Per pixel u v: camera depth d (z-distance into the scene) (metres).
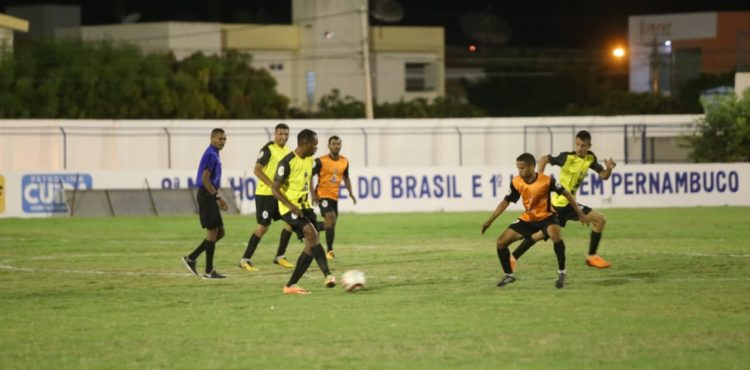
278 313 21.47
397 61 118.50
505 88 129.88
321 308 22.05
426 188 59.62
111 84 94.94
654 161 76.38
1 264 31.98
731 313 21.03
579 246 36.06
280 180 24.28
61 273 29.44
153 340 18.69
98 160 73.62
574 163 27.08
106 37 112.50
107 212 58.97
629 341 18.19
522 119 77.75
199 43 111.81
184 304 22.98
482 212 58.16
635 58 126.44
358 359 16.91
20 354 17.58
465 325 19.78
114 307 22.67
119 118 94.81
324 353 17.38
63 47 95.50
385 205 59.22
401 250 35.44
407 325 19.84
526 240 25.05
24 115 90.81
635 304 22.22
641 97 110.81
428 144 77.31
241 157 74.75
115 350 17.83
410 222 50.12
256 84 104.00
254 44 113.69
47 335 19.30
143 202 59.91
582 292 24.09
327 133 76.38
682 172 61.53
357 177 58.94
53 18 119.81
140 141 74.56
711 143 71.00
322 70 114.94
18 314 21.78
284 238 29.95
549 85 129.50
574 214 27.20
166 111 96.50
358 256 33.44
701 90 109.19
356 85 115.62
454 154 77.44
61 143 72.88
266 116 102.69
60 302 23.55
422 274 28.12
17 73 92.19
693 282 25.86
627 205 60.88
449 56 137.12
